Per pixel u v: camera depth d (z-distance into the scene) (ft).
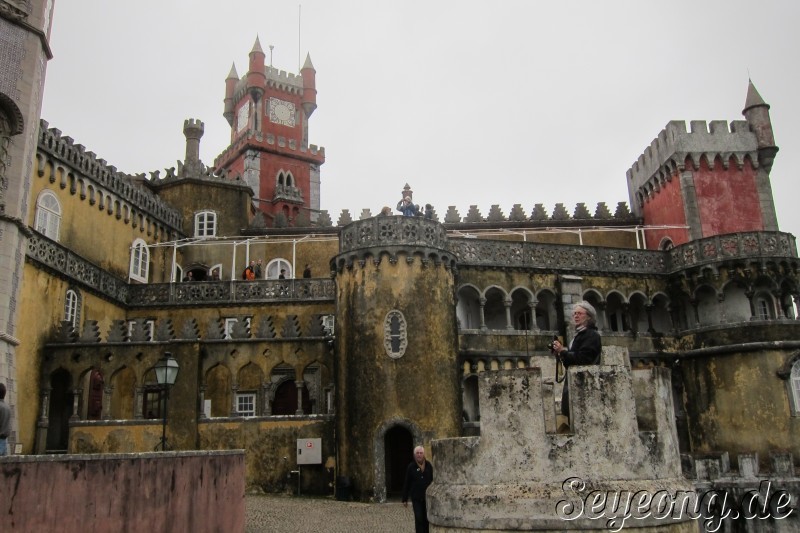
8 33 84.89
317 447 86.33
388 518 66.85
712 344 110.73
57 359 93.76
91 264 108.17
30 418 90.22
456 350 90.68
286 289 118.11
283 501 79.56
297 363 92.27
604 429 30.37
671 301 117.70
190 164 147.64
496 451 30.91
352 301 89.51
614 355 34.78
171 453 39.78
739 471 77.46
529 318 113.60
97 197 115.03
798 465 101.09
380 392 84.53
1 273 81.97
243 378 112.37
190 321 92.73
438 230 93.25
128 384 105.50
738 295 114.62
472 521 30.25
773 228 126.62
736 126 130.72
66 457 33.12
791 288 112.57
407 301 87.51
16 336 87.81
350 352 87.86
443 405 85.46
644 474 30.25
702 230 125.29
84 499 33.63
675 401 113.80
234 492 48.85
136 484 36.73
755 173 129.49
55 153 103.35
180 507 40.22
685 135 129.49
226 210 145.38
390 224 90.58
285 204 205.26
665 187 135.13
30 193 94.38
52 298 97.55
